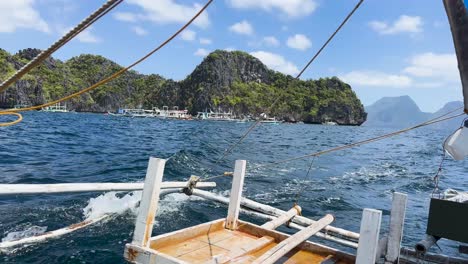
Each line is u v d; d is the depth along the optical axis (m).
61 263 6.68
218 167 19.47
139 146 28.84
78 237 7.88
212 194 8.60
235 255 5.24
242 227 6.52
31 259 6.73
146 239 5.02
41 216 8.99
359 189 16.30
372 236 4.33
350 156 31.31
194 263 5.01
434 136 94.69
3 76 153.88
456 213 4.87
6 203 9.86
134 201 10.47
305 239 5.52
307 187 15.59
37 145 25.17
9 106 157.88
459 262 6.00
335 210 12.29
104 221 8.93
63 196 10.75
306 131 100.62
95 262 6.81
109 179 14.26
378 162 27.83
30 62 4.21
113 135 40.91
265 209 8.20
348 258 5.34
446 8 3.73
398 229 5.16
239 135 55.47
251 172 18.34
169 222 9.27
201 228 6.12
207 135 51.06
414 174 22.19
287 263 5.27
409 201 14.54
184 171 17.06
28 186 6.35
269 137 56.12
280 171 19.39
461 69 3.79
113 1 3.96
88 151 23.48
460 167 28.05
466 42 3.68
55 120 72.62
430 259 6.13
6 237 7.61
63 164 17.58
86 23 4.05
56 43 4.12
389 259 5.17
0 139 27.42
